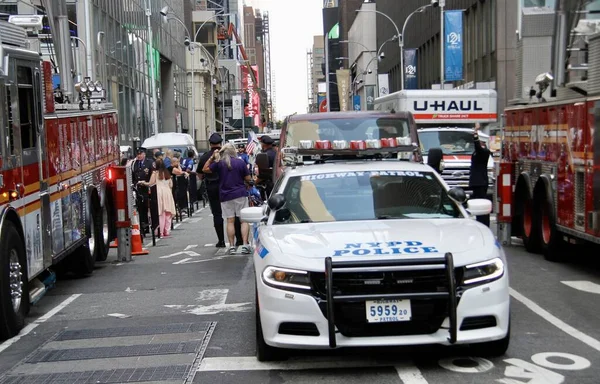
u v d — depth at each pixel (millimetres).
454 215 7086
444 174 19094
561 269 10734
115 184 13344
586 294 8961
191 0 106438
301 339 5770
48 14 13508
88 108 12359
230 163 13352
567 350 6551
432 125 22484
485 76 40969
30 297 8508
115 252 14992
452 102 21891
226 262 12578
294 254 5961
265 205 8227
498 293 5895
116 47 37375
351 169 7777
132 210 14156
